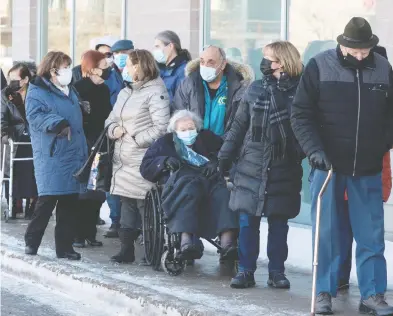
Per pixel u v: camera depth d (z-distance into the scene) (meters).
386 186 15.92
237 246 17.19
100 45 24.45
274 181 15.99
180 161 17.45
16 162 24.20
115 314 16.11
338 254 14.63
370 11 19.80
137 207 18.86
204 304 15.26
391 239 19.28
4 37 34.06
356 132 14.26
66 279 17.66
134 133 18.23
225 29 23.38
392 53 19.31
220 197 17.11
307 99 14.41
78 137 18.94
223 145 16.31
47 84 18.77
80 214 20.30
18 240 21.39
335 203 14.52
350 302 15.55
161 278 17.41
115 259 18.91
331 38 20.72
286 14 21.77
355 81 14.23
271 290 16.42
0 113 24.11
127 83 18.61
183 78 20.09
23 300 17.17
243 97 16.20
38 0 32.16
